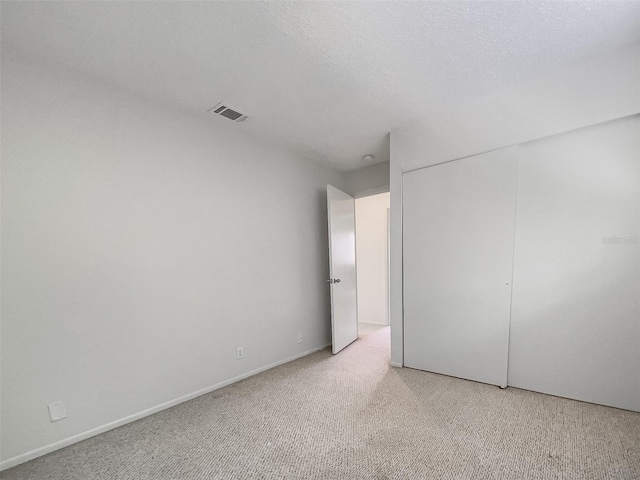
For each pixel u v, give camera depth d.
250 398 2.18
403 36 1.56
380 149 3.20
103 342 1.80
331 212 3.24
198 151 2.36
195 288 2.27
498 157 2.21
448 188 2.47
